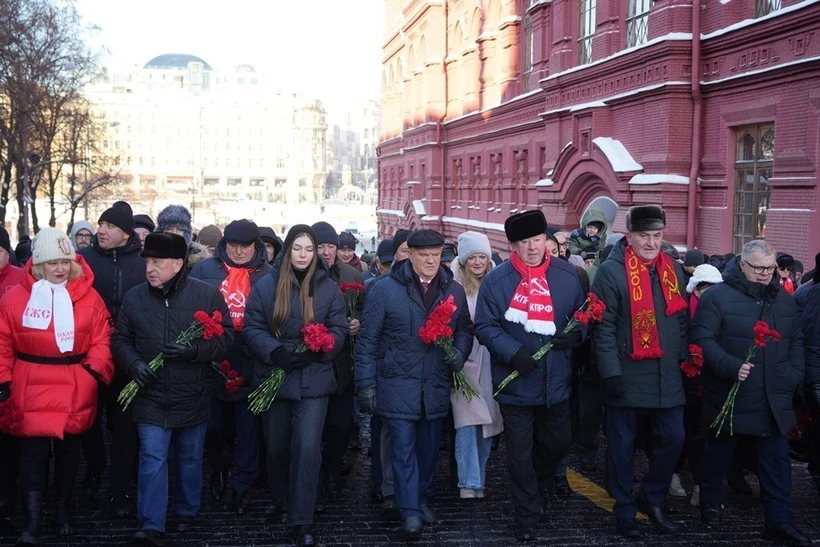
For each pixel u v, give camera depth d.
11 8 32.50
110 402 6.50
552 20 19.66
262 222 120.69
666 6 14.11
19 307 5.85
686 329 6.30
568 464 8.28
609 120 16.39
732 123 13.25
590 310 5.89
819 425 6.55
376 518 6.57
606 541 5.96
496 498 7.09
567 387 6.13
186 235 8.55
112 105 136.75
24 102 33.94
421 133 34.94
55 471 6.13
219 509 6.81
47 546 5.82
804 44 11.42
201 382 6.02
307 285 6.11
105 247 6.90
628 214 6.11
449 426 7.41
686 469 8.14
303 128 144.00
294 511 5.89
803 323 6.50
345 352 7.06
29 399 5.77
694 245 14.22
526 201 23.38
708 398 6.24
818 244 11.22
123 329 5.95
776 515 5.97
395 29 41.03
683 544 5.91
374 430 6.99
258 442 6.77
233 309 6.96
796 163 11.69
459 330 6.45
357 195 153.25
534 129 22.16
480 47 27.33
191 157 141.25
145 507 5.77
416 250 6.24
